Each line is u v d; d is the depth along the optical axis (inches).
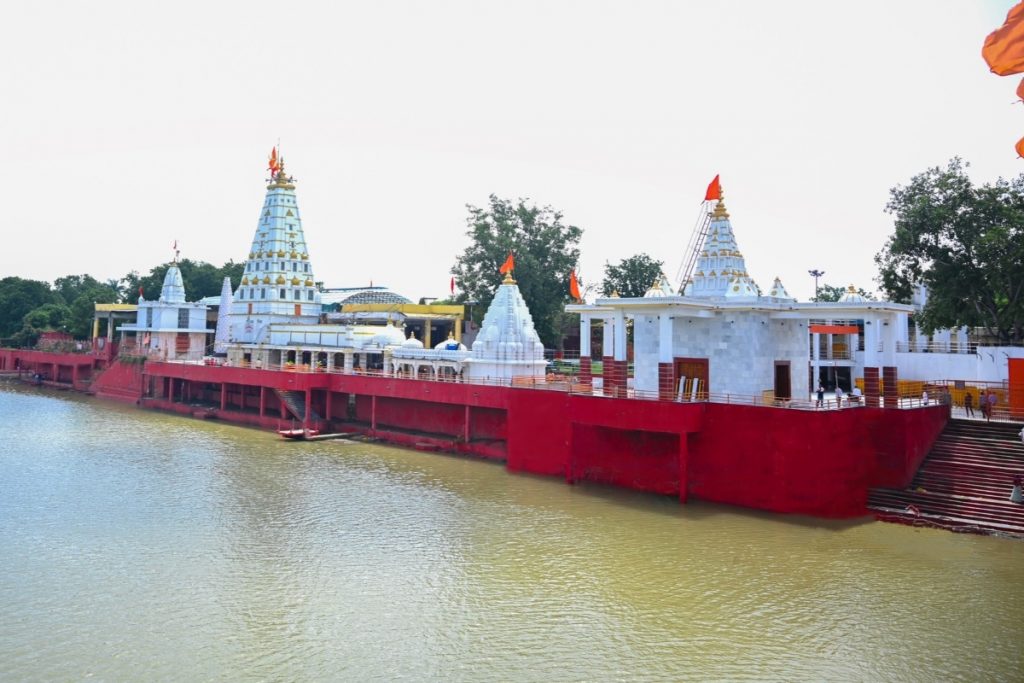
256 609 901.8
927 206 1801.2
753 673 746.2
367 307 2992.1
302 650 795.4
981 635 823.7
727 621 864.9
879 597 925.8
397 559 1078.4
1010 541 1119.6
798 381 1549.0
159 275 4653.1
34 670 745.6
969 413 1525.6
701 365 1496.1
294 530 1221.1
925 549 1095.0
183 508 1354.6
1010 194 1760.6
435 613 892.0
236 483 1562.5
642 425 1391.5
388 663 768.3
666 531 1195.3
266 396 2640.3
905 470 1279.5
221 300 3432.6
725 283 1558.8
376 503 1391.5
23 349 4247.0
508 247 2866.6
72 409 2923.2
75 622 861.2
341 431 2293.3
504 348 2046.0
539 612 893.8
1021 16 548.4
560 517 1285.7
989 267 1716.3
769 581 981.2
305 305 3085.6
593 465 1525.6
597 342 3366.1
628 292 3169.3
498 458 1857.8
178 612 890.7
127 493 1469.0
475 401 1905.8
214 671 747.4
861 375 2058.3
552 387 1726.1
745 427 1317.7
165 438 2186.3
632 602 920.3
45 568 1039.0
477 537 1177.4
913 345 2003.0
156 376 3093.0
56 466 1742.1
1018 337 1850.4
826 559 1058.7
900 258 1894.7
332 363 2632.9
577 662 770.8
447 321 3169.3
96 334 3791.8
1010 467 1258.6
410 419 2206.0
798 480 1263.5
